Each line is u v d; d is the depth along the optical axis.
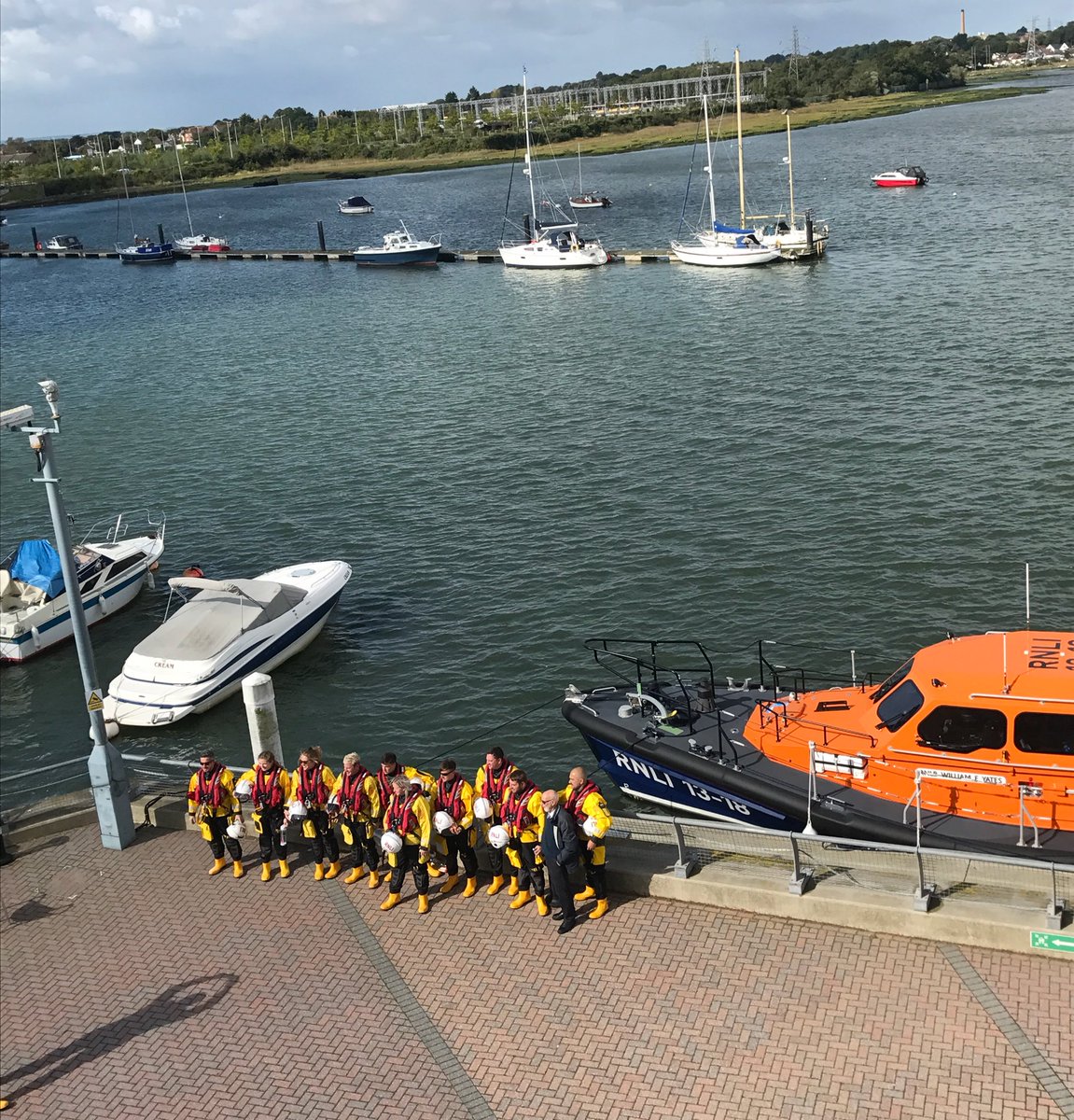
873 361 50.62
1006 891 12.26
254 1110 10.71
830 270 77.06
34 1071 11.54
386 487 40.91
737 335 59.50
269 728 17.23
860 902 12.39
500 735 24.17
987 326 54.47
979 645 15.74
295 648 28.62
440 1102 10.59
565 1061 10.92
